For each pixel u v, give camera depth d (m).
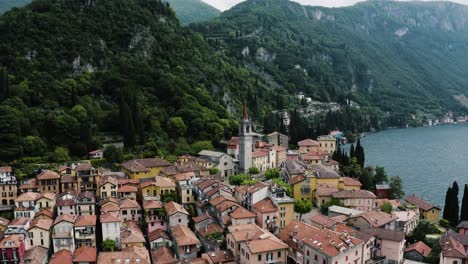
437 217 174.50
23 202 143.38
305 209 156.12
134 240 131.62
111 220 131.88
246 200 149.25
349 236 118.50
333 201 163.75
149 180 166.62
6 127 182.75
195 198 163.12
